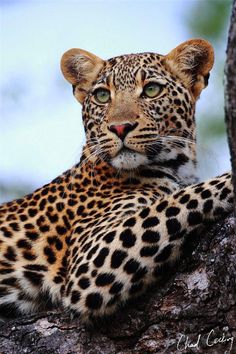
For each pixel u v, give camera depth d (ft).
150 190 36.42
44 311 32.55
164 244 30.30
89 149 37.40
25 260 34.81
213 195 30.25
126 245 30.96
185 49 39.01
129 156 36.06
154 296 28.19
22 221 36.22
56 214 35.94
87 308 30.19
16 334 29.76
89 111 38.11
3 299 34.17
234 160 23.29
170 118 37.40
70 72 39.88
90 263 31.55
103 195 36.14
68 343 29.17
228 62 22.65
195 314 26.91
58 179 37.45
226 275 26.50
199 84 39.27
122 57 38.93
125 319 28.53
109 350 28.53
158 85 37.60
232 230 26.63
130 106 36.60
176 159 37.27
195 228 30.22
